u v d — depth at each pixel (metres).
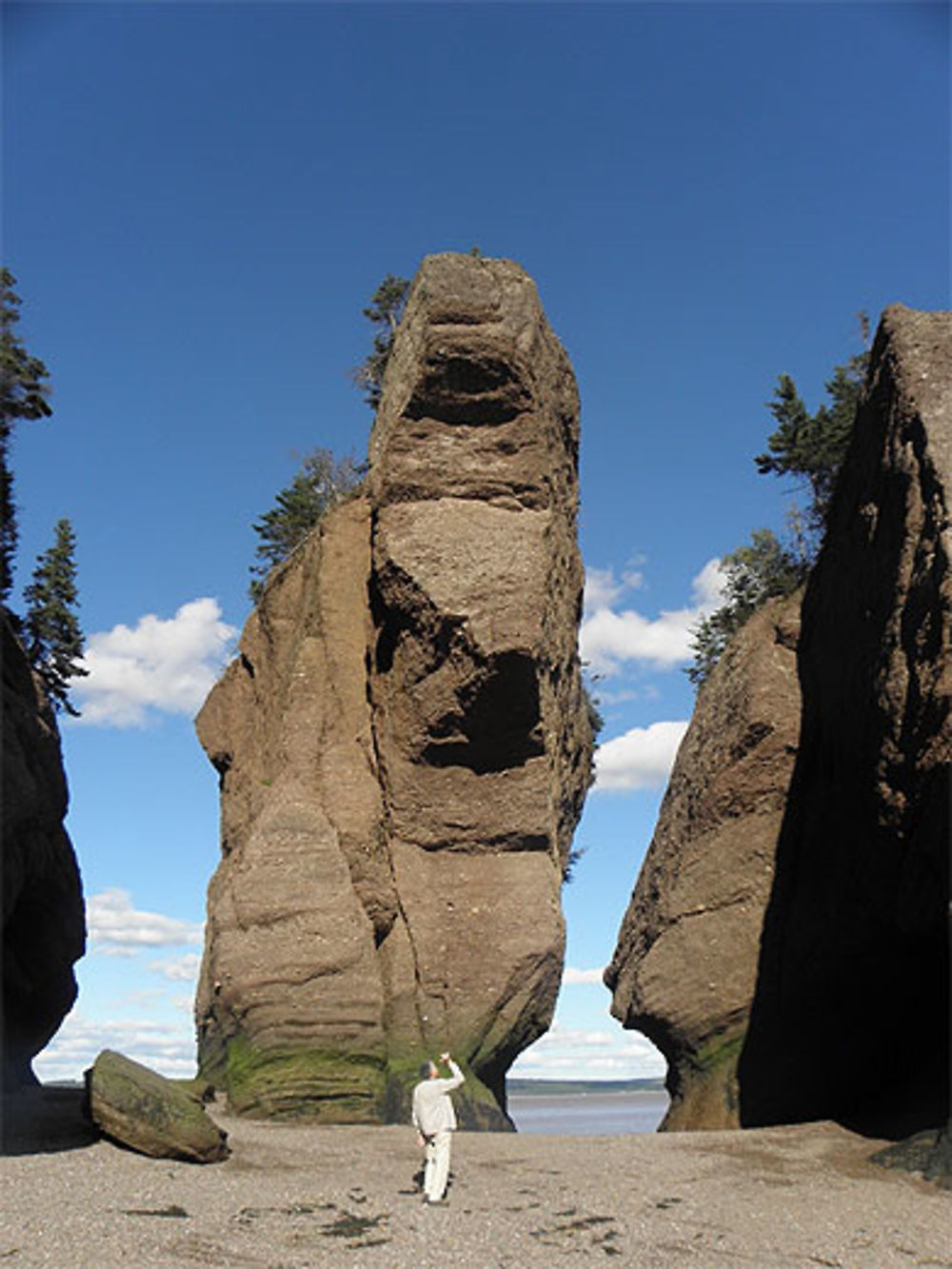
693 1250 15.26
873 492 27.97
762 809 33.25
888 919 26.62
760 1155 22.36
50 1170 19.22
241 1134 25.38
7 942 37.72
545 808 35.53
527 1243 15.34
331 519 39.88
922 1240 16.05
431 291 35.84
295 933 31.59
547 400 38.34
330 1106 29.73
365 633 37.84
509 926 34.34
